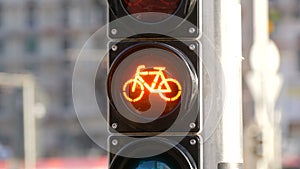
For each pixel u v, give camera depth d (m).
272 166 11.09
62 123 84.19
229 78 4.73
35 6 88.00
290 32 70.69
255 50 10.74
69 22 87.19
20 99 32.41
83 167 37.28
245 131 10.93
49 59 87.38
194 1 4.47
